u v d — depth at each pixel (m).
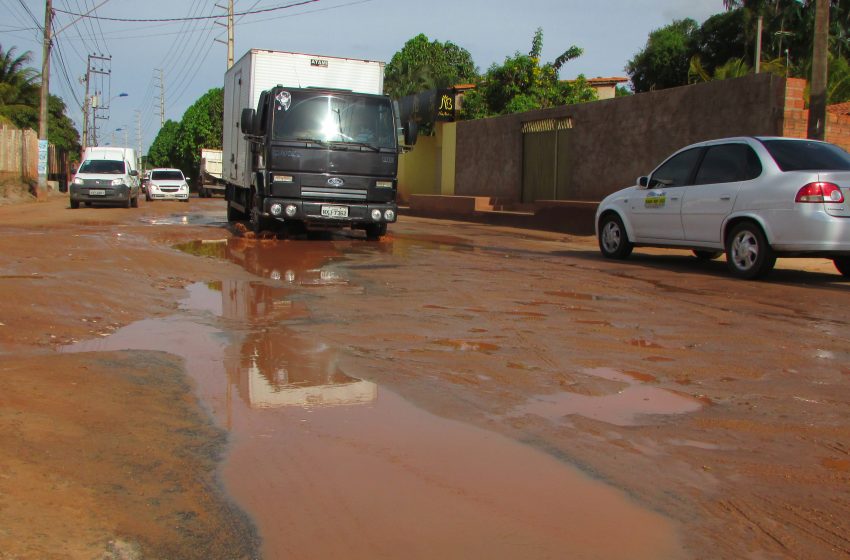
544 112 20.97
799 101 13.86
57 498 2.77
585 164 19.30
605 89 33.12
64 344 5.16
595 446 3.46
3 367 4.46
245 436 3.52
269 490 2.94
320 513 2.75
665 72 40.47
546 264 10.41
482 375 4.58
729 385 4.46
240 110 15.36
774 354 5.22
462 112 30.94
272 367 4.72
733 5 37.69
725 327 6.12
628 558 2.47
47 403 3.83
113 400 3.96
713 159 9.84
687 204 9.92
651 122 17.00
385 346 5.29
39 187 32.25
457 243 13.89
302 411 3.89
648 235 10.68
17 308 6.02
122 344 5.24
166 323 6.00
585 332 5.84
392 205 13.26
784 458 3.36
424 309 6.72
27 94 49.62
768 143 9.26
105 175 24.98
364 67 14.38
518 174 22.34
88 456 3.19
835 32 35.41
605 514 2.79
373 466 3.19
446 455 3.32
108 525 2.60
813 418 3.89
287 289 7.82
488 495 2.93
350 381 4.44
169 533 2.57
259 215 13.22
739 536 2.64
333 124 12.89
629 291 7.97
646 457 3.34
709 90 15.36
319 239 13.77
